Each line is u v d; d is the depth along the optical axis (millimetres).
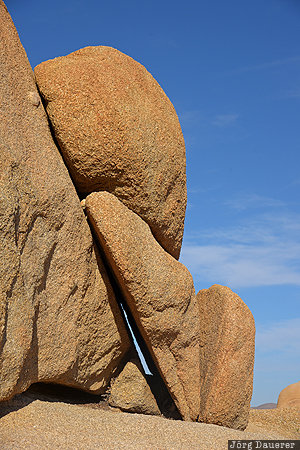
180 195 8414
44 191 6387
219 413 8023
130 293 7191
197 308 8359
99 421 6355
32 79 6996
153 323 7516
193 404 8141
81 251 7051
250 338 8516
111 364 7945
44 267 6406
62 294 6727
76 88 7137
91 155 7188
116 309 7793
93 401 7922
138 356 8406
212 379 8219
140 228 7355
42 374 6484
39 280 6285
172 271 7664
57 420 6008
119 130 7184
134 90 7613
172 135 8070
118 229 6949
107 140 7164
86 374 7430
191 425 6980
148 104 7781
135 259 7070
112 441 5609
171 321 7691
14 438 5133
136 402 7992
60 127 7113
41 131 6797
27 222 6074
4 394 5598
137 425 6465
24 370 6043
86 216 7273
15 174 5934
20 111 6473
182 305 7824
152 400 8234
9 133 6074
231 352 8242
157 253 7492
